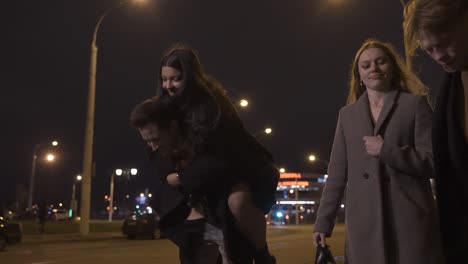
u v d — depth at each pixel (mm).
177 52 2857
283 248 18781
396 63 3389
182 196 2855
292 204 85062
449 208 1905
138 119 2789
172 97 2791
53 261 13797
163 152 2844
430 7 1731
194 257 2875
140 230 27297
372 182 3092
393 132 3109
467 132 1876
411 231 2941
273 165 2914
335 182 3396
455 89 1935
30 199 60781
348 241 3213
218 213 2752
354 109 3363
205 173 2682
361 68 3375
